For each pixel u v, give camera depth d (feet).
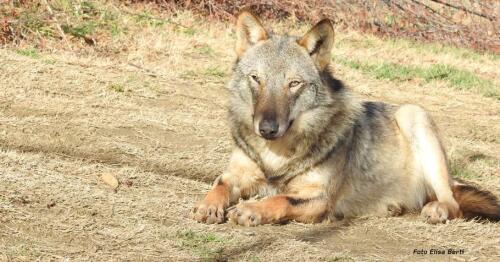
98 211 31.01
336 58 72.28
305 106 33.47
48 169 35.29
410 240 32.37
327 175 33.65
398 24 92.07
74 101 46.42
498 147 52.37
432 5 100.58
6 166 34.45
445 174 36.70
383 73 69.87
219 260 27.73
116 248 27.84
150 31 68.39
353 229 33.30
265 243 29.63
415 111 37.73
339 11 86.89
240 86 34.27
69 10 66.28
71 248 27.35
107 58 58.08
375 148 36.32
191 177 38.75
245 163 34.42
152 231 29.63
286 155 33.65
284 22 83.35
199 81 57.11
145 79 54.54
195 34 71.00
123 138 41.65
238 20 34.86
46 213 30.09
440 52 86.02
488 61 86.58
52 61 53.98
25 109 43.57
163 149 41.24
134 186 35.37
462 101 65.77
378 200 36.52
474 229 33.96
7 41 57.47
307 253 29.04
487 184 43.01
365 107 37.50
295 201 32.63
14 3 63.57
